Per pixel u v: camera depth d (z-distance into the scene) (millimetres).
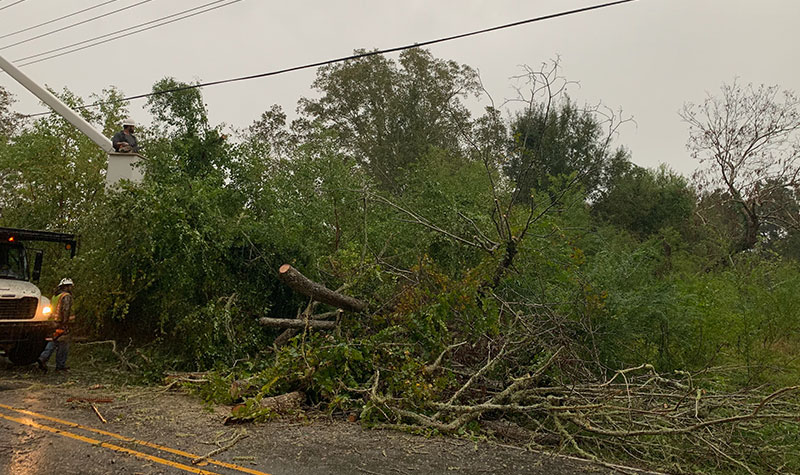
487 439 6180
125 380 8328
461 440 6059
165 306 9094
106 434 5512
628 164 26859
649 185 29203
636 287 9867
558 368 7430
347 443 5680
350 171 11891
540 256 9398
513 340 8023
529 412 6996
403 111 34719
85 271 9625
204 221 9406
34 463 4570
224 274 9586
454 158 21406
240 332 9023
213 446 5324
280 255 10266
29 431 5453
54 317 9141
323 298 8344
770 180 22344
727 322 10055
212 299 9156
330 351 7164
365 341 7586
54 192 12953
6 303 8742
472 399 7160
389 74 36406
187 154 12031
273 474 4656
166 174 11070
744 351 10258
